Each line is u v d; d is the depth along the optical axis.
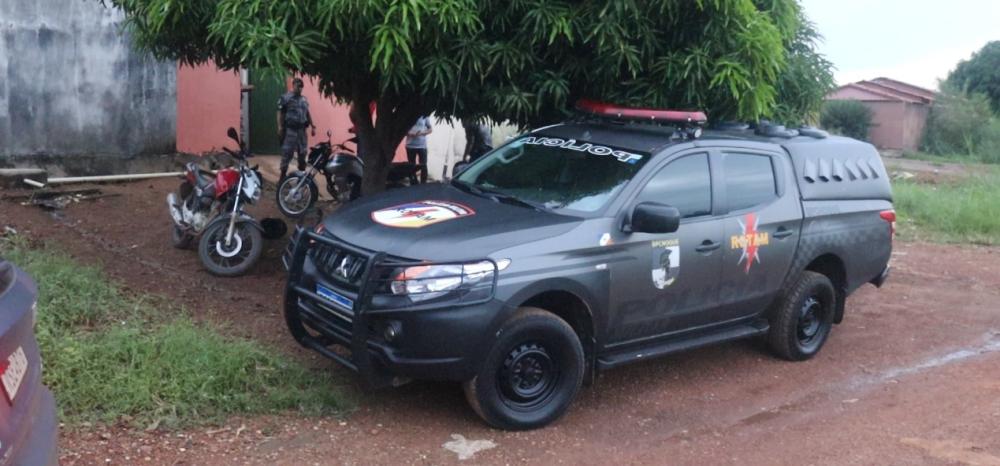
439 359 4.98
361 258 5.16
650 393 6.23
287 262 5.87
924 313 8.87
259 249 8.09
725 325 6.50
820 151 7.17
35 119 11.16
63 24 11.19
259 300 7.41
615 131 6.58
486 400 5.15
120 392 5.11
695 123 6.37
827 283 7.11
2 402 2.82
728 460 5.16
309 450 4.88
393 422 5.37
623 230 5.60
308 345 5.70
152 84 12.02
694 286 6.05
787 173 6.79
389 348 5.02
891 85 39.09
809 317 7.12
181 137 12.72
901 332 8.14
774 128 7.20
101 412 4.97
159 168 12.22
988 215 14.00
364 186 8.56
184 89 12.62
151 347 5.59
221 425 5.08
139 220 9.84
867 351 7.50
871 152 7.69
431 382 6.05
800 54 8.78
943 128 35.06
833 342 7.72
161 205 10.60
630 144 6.22
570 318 5.61
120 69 11.70
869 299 9.34
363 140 8.47
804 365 7.04
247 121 14.00
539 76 7.21
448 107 7.80
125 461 4.55
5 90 10.90
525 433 5.35
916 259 11.61
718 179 6.25
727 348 7.36
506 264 5.09
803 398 6.29
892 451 5.38
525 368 5.32
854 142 7.62
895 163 29.70
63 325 6.07
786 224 6.63
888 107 36.38
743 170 6.49
